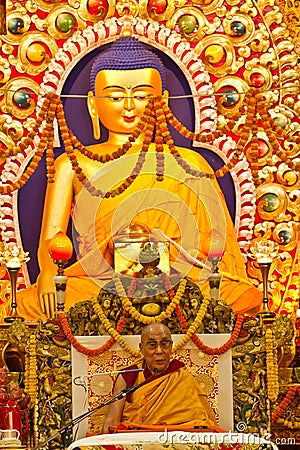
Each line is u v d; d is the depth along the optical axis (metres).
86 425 8.34
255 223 10.22
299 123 10.31
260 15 10.44
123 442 7.33
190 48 10.36
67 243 8.80
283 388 9.02
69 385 8.39
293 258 10.17
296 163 10.27
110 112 10.17
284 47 10.40
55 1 10.32
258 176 9.26
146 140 9.21
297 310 9.63
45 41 10.26
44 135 9.05
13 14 10.26
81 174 9.24
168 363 8.17
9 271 9.19
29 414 8.37
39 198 10.10
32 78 10.23
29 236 10.05
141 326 8.53
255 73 10.36
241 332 8.56
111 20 10.34
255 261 10.11
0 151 9.06
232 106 10.29
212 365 8.50
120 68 10.18
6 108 10.12
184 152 10.17
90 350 8.41
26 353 8.48
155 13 10.38
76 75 10.26
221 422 8.44
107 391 8.41
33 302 9.67
